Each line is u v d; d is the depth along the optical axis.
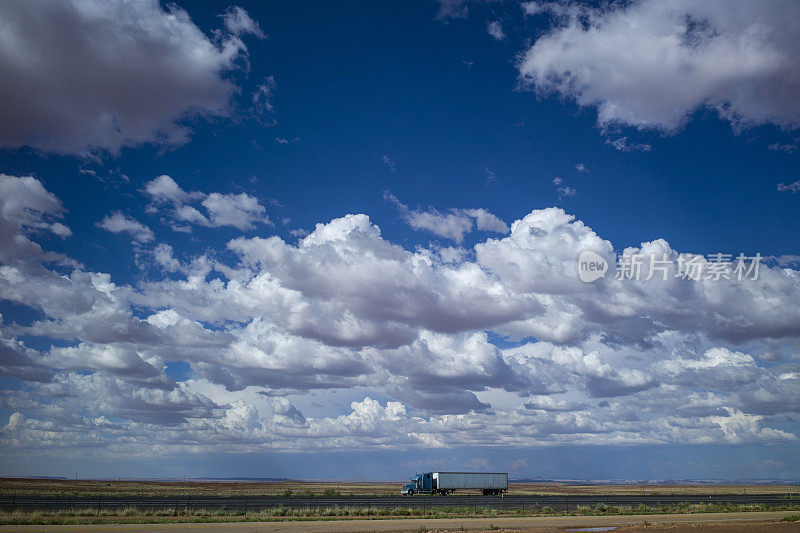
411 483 110.38
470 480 110.25
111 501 76.00
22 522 42.62
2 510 55.41
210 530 38.69
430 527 43.47
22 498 80.38
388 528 42.00
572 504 80.62
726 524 47.66
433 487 108.69
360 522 47.31
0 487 128.62
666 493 151.38
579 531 42.00
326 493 112.94
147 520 46.09
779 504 84.94
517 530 42.12
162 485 179.62
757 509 70.69
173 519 47.31
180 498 87.38
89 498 84.69
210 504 72.44
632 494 140.12
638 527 45.12
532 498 101.12
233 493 118.75
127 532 36.62
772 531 41.84
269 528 40.97
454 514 57.47
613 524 47.50
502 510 65.00
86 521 44.38
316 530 39.78
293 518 50.94
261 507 66.88
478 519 52.53
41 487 134.62
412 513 57.47
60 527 39.47
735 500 101.31
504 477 112.88
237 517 50.59
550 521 50.28
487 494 114.62
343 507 67.81
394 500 88.38
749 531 41.97
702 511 65.88
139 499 83.75
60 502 71.25
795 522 49.62
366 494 117.56
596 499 101.62
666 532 41.81
